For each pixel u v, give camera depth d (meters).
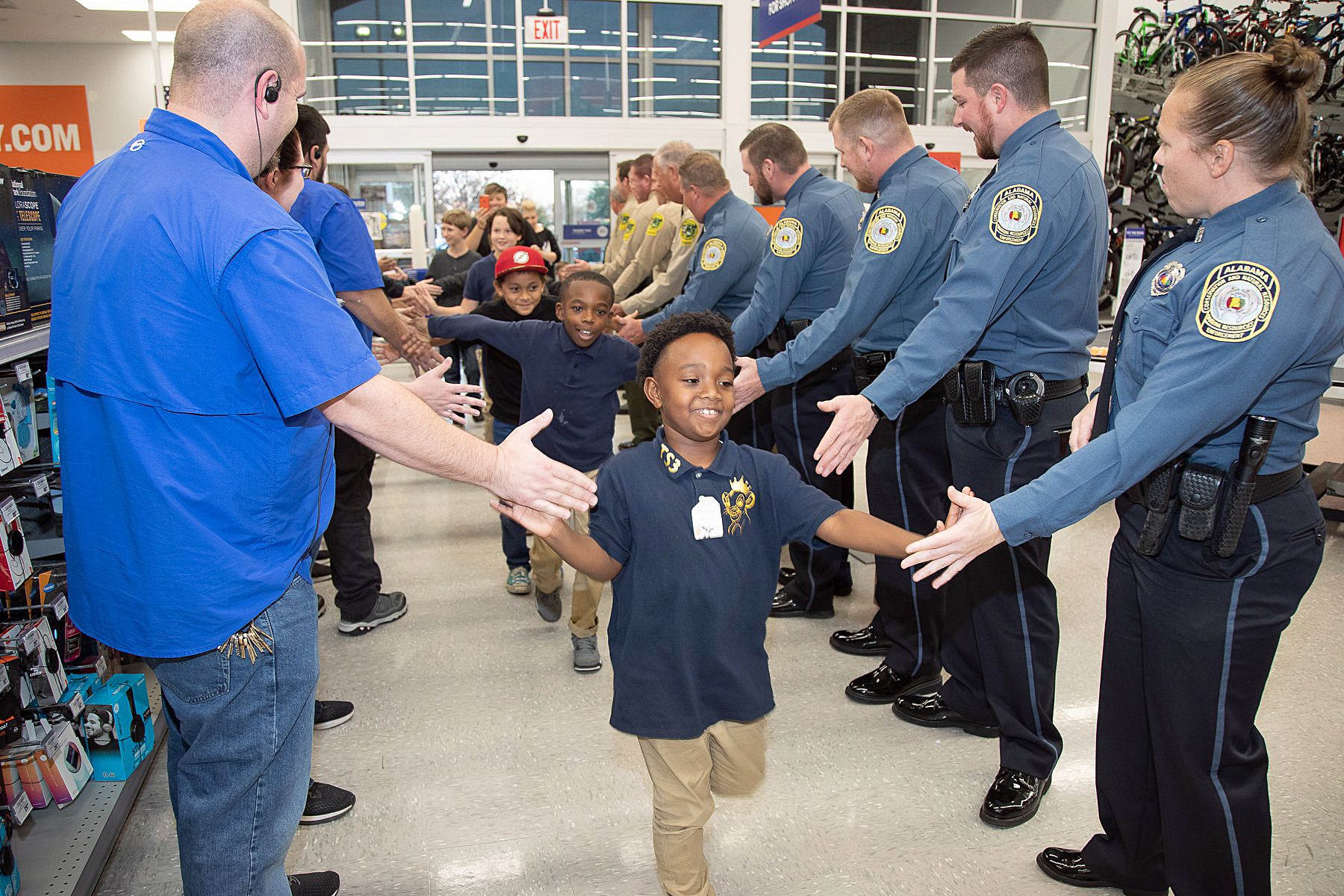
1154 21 10.62
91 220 1.10
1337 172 9.90
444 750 2.19
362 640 2.84
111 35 8.07
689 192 3.16
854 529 1.36
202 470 1.09
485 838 1.86
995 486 1.83
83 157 6.48
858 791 2.01
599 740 2.24
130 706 1.90
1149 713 1.40
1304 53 1.15
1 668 1.64
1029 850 1.80
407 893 1.70
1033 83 1.72
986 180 1.77
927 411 2.24
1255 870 1.36
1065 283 1.73
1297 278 1.14
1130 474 1.22
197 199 1.05
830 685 2.50
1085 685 2.47
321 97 9.10
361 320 2.42
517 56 9.32
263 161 1.22
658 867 1.52
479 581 3.34
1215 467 1.26
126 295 1.05
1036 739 1.91
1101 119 10.88
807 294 2.70
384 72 9.16
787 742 2.21
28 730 1.72
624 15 9.45
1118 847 1.61
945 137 10.60
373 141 9.04
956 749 2.18
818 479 2.85
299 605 1.24
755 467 1.44
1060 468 1.27
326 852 1.82
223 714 1.17
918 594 2.32
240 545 1.13
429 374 1.68
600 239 9.72
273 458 1.13
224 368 1.07
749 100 9.81
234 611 1.12
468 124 9.15
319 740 2.24
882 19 10.38
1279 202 1.20
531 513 1.28
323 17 8.96
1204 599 1.29
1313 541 1.27
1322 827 1.84
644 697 1.41
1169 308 1.27
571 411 2.62
